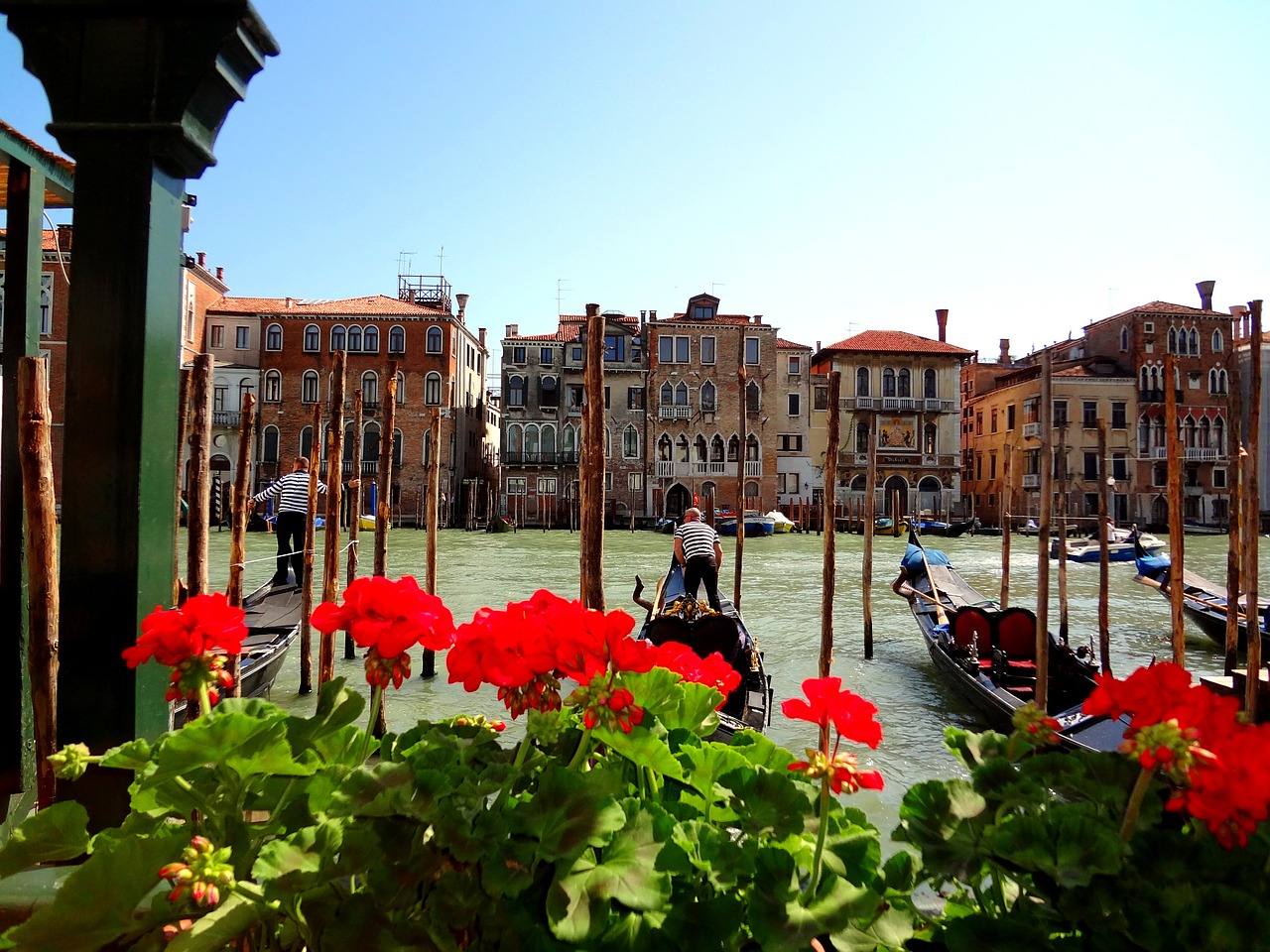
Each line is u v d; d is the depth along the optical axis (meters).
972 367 55.22
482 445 53.09
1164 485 45.19
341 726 1.48
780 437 46.75
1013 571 23.84
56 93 1.80
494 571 21.41
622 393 45.19
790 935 1.23
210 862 1.17
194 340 40.25
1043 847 1.29
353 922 1.21
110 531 1.78
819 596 17.03
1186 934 1.18
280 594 11.48
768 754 1.78
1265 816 1.20
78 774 1.35
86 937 1.17
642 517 44.91
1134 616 14.95
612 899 1.25
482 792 1.35
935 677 10.21
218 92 1.86
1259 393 7.84
